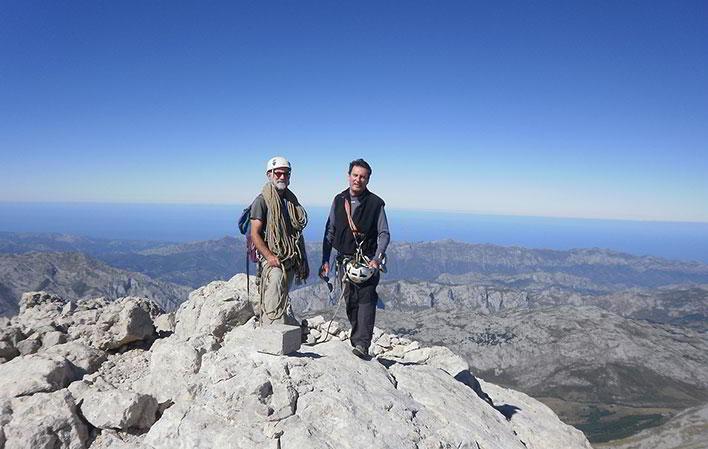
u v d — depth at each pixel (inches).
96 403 142.4
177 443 116.3
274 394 125.9
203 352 172.9
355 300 165.5
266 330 144.7
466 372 218.1
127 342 207.2
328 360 149.9
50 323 213.8
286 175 156.4
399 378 163.0
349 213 159.2
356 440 118.0
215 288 234.7
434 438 128.9
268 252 150.3
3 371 161.6
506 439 147.7
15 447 126.4
